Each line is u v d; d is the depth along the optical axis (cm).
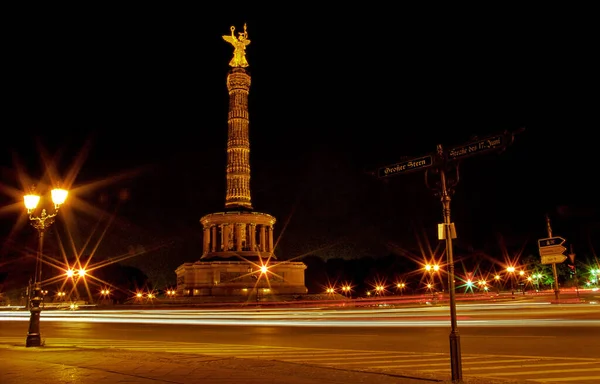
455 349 1268
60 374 1362
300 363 1559
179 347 2131
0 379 1288
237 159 7856
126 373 1377
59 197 2286
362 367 1547
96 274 11275
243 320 3881
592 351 1809
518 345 1994
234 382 1248
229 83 7988
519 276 12462
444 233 1347
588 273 11112
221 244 7706
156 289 12119
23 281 8519
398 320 3466
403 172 1455
